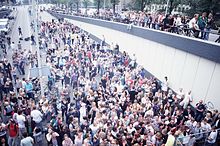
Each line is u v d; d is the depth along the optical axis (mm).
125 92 13352
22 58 20750
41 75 13234
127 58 22047
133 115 11094
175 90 16625
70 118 10844
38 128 10867
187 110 12266
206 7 19016
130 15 25750
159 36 18359
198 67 14188
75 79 16984
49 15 68250
